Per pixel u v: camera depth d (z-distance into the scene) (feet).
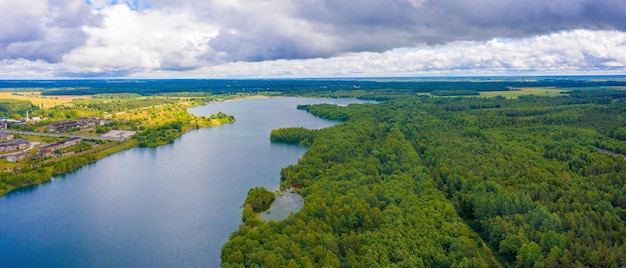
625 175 583.17
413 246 406.82
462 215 532.73
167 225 558.97
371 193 523.29
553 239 410.31
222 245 505.66
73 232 542.16
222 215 588.09
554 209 484.74
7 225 561.84
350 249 400.67
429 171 637.30
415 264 377.09
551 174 607.37
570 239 420.77
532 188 547.90
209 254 488.85
